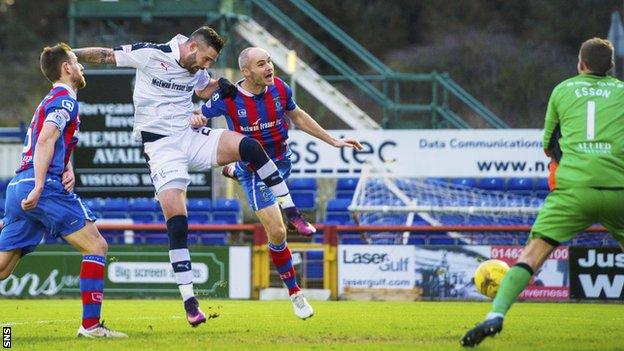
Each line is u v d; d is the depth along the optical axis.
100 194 50.53
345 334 21.28
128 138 50.34
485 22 93.44
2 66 94.19
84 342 19.12
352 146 23.11
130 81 50.19
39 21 102.69
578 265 37.12
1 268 19.97
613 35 50.75
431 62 86.88
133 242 44.06
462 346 17.80
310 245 38.81
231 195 54.59
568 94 18.25
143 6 60.03
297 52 87.50
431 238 40.97
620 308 32.72
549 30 90.44
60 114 19.27
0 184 57.66
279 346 18.41
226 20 60.38
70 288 38.88
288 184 51.75
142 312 29.66
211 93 22.48
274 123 22.89
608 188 17.66
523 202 47.94
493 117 60.59
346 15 95.56
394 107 60.59
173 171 20.34
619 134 17.84
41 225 19.95
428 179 49.97
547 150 18.94
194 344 18.70
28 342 19.25
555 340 19.73
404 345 18.59
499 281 21.73
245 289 38.53
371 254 38.28
